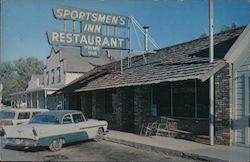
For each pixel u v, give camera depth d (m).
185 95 15.61
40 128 12.36
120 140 14.76
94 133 15.04
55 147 12.75
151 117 17.56
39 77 50.84
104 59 42.25
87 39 18.56
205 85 14.52
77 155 11.83
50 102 38.97
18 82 65.81
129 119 19.98
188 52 16.92
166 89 16.75
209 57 13.47
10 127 12.80
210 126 12.99
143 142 13.81
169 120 16.28
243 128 12.30
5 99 63.69
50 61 41.88
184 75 13.55
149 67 18.20
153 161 10.77
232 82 12.70
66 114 13.61
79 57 39.53
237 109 12.52
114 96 22.39
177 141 14.06
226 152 11.33
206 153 11.16
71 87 27.30
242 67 12.39
